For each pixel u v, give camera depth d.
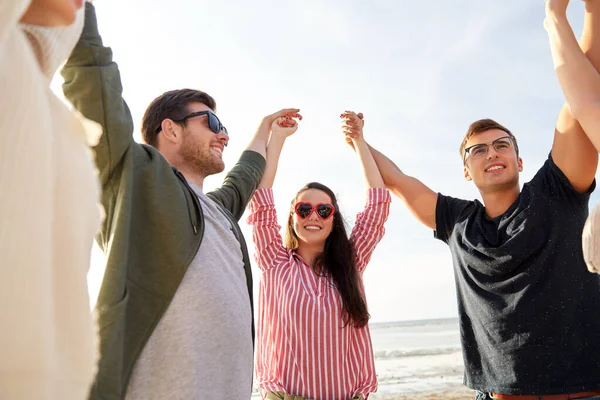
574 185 2.90
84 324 0.90
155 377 1.92
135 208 2.07
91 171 0.97
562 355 2.71
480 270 3.03
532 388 2.72
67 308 0.88
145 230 2.05
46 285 0.79
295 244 3.79
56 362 0.82
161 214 2.09
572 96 2.31
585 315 2.77
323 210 3.62
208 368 2.02
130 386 1.90
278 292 3.44
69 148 0.94
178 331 1.99
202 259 2.17
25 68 0.83
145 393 1.90
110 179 2.03
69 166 0.93
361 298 3.45
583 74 2.30
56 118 0.93
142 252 2.02
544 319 2.77
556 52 2.43
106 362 1.69
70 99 1.93
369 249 3.75
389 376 15.78
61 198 0.90
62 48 1.05
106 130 1.94
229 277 2.24
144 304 1.95
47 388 0.76
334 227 3.66
